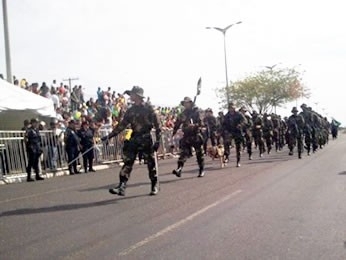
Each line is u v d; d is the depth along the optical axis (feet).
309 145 64.54
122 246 18.35
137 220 23.12
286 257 16.40
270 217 22.98
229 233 20.01
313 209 24.63
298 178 37.60
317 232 19.79
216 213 24.27
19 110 55.47
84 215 24.95
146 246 18.28
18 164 49.83
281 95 200.85
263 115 73.31
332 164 48.57
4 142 48.52
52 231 21.38
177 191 32.60
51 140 54.29
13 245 19.07
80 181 43.42
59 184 41.75
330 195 28.78
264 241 18.58
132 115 30.42
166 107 93.76
